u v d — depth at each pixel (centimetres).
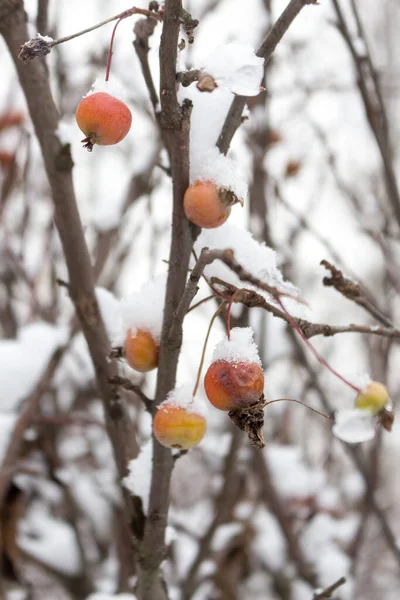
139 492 76
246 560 131
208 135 72
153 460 73
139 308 73
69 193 79
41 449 120
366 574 186
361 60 91
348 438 75
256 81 68
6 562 108
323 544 139
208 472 164
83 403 140
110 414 80
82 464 153
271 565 138
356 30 91
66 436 151
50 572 130
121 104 68
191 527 142
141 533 76
